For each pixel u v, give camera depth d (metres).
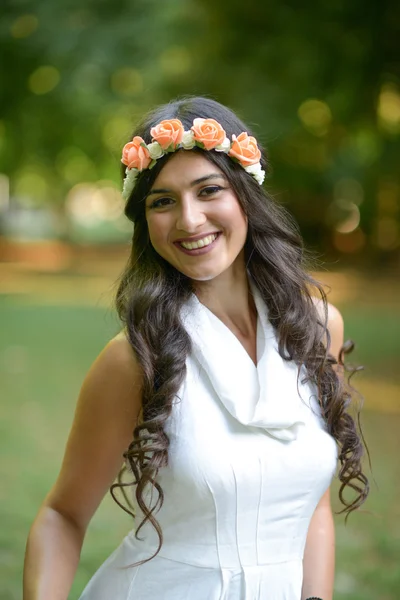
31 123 19.55
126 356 2.13
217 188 2.17
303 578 2.30
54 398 9.16
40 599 2.08
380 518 5.36
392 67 11.72
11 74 15.75
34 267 27.81
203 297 2.31
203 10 13.41
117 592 2.19
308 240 25.00
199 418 2.08
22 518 5.40
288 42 12.38
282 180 22.75
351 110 14.05
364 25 11.29
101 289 21.45
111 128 21.48
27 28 13.66
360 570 4.61
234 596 2.10
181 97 2.49
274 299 2.33
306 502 2.17
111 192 40.59
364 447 2.49
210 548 2.10
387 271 22.73
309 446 2.15
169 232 2.17
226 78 13.93
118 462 2.22
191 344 2.14
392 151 14.98
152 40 13.33
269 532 2.12
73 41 13.22
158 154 2.15
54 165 23.42
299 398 2.24
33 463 6.68
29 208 37.94
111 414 2.14
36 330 14.77
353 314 15.50
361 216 23.66
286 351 2.29
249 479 2.06
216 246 2.18
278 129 13.17
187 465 2.05
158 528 2.06
